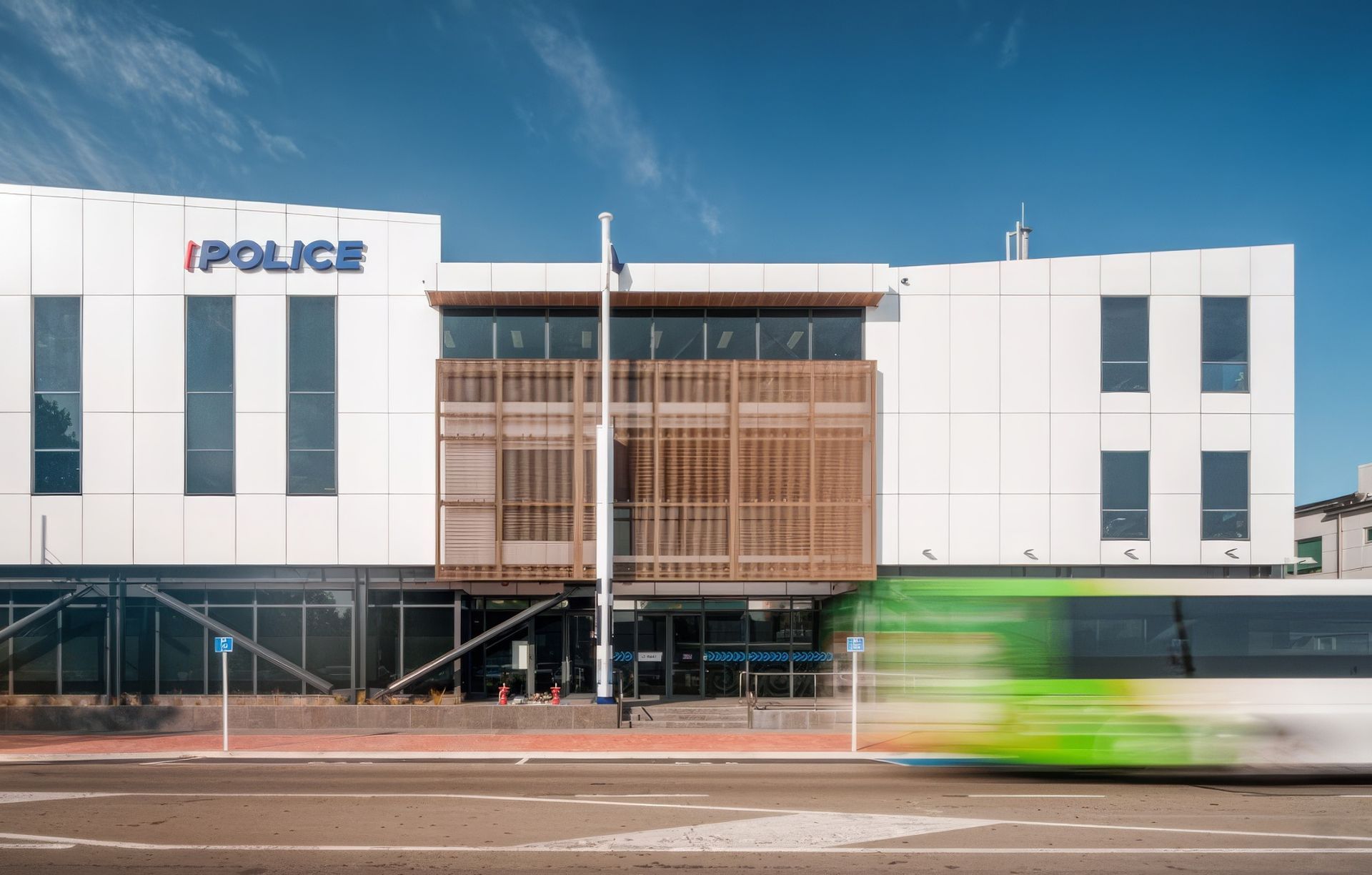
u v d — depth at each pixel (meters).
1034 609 16.52
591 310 27.45
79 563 26.41
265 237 27.11
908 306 27.34
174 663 26.88
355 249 27.14
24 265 26.70
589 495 26.62
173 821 12.95
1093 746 16.03
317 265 27.03
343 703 26.33
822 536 26.69
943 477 27.05
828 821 12.88
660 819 13.03
